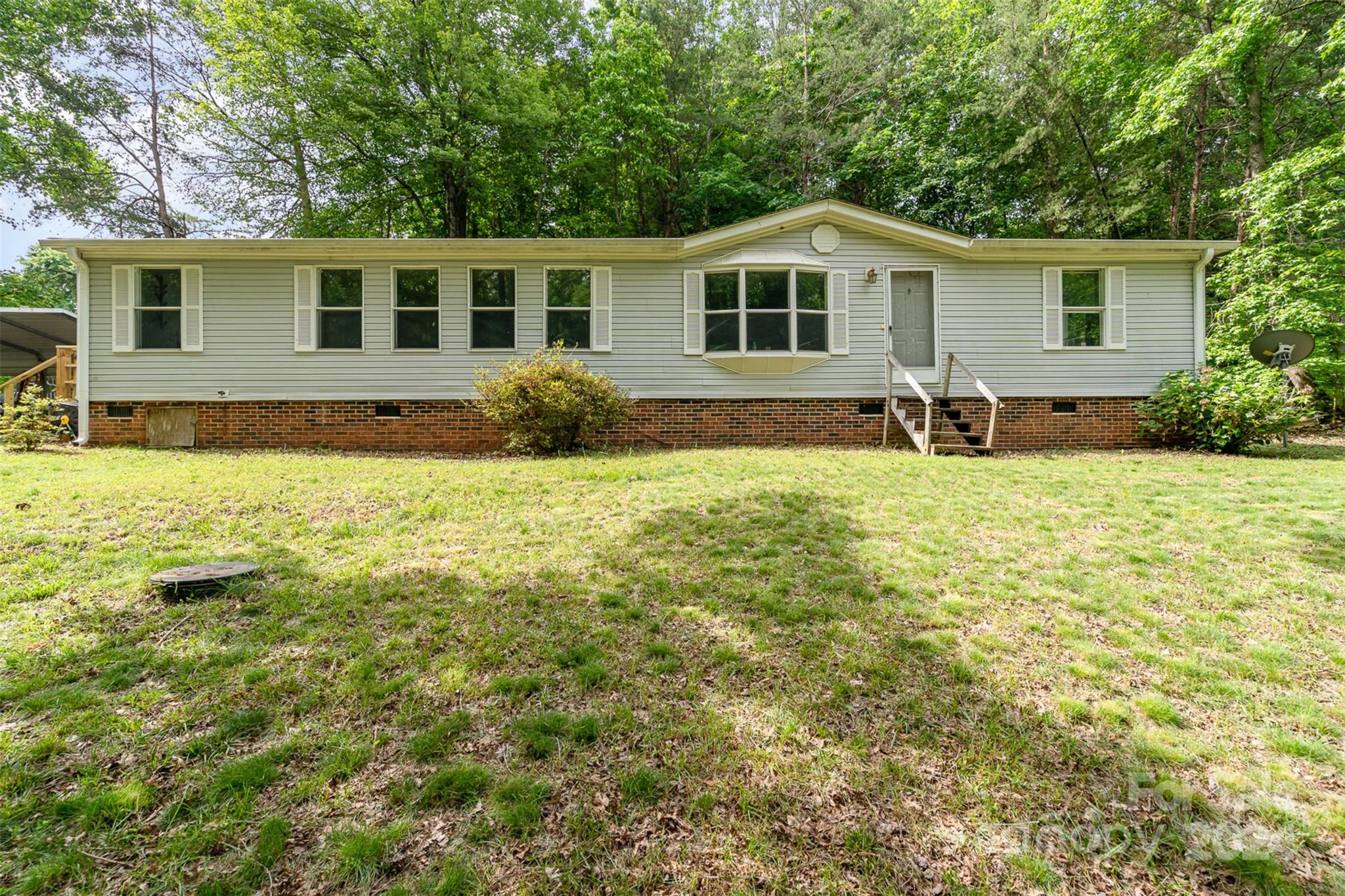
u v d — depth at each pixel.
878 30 15.89
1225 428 8.18
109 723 2.10
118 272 8.75
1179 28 11.98
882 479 6.01
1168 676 2.47
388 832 1.66
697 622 2.97
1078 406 9.47
